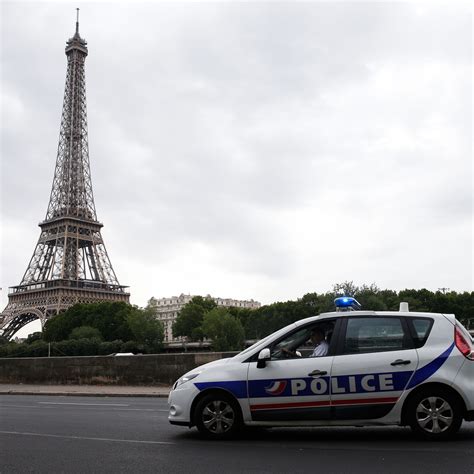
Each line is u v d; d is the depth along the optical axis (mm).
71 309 137000
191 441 10289
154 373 26422
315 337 10453
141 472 7953
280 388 9938
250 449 9406
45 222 139875
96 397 22797
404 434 10492
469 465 7809
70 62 151125
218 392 10312
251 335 142750
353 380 9703
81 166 144250
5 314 137500
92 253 141750
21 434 11773
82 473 7996
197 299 164625
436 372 9531
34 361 29703
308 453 8953
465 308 130625
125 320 135000
